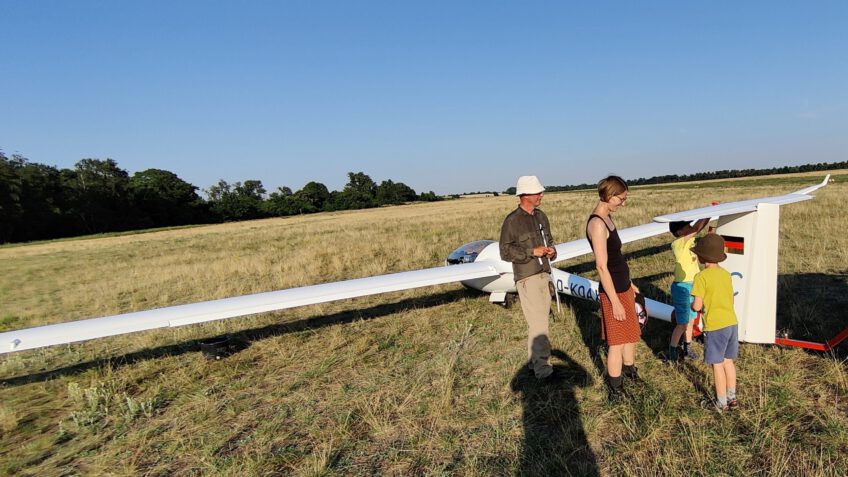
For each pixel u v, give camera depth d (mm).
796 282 5984
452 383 3893
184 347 5633
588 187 124625
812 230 9586
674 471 2504
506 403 3523
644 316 3805
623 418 3119
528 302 3783
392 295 7551
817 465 2492
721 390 3074
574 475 2621
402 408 3600
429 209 49188
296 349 5230
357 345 5121
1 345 4238
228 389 4297
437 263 10195
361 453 3076
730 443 2756
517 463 2777
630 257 8836
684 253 3795
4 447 3543
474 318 5828
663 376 3699
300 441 3295
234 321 6551
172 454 3266
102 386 4316
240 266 11977
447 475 2742
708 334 3037
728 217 3619
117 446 3426
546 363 3809
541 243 3762
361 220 35625
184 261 15188
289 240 20562
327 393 4047
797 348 3920
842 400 3119
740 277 3596
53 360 5613
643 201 25734
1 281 14602
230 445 3320
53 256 24516
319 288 5625
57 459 3328
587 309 5645
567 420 3201
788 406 3098
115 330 4605
